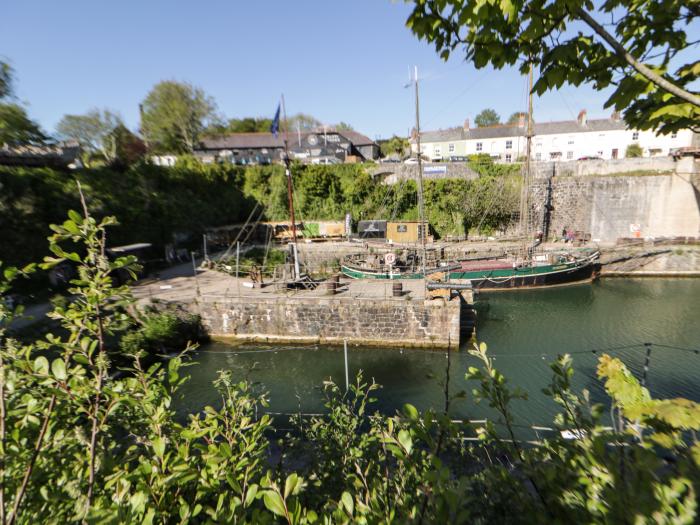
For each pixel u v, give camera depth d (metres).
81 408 1.88
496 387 1.89
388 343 15.95
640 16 2.29
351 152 52.16
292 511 1.47
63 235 1.74
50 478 1.92
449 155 48.78
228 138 52.34
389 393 11.97
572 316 18.59
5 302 2.11
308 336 16.55
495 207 33.53
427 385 12.41
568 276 23.73
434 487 1.44
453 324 15.29
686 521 1.17
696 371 12.45
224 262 25.08
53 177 21.30
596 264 25.52
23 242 17.75
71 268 18.25
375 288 18.28
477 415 10.18
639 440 1.60
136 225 24.75
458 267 22.42
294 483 1.50
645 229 29.05
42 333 11.31
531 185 32.59
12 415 1.74
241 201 38.22
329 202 37.50
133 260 1.85
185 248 28.47
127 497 1.78
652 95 2.47
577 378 11.89
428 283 16.08
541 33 2.07
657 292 21.88
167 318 15.39
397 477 2.25
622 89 2.36
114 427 2.41
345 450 3.58
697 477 1.25
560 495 1.56
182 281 20.70
